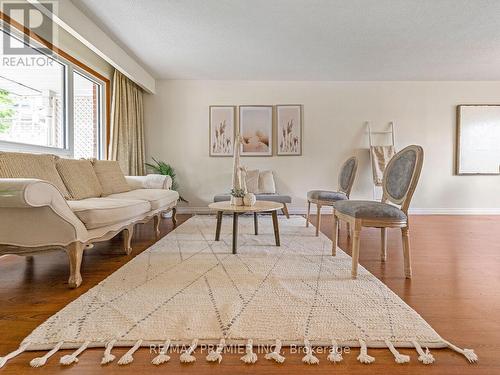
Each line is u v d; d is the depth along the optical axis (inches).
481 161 181.8
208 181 183.0
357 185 183.2
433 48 134.4
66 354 40.6
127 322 48.2
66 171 94.3
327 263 80.8
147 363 39.0
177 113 181.0
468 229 134.3
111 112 150.2
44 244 65.2
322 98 181.8
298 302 56.0
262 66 157.5
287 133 181.8
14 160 77.3
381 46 132.1
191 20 108.8
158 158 181.9
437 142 182.5
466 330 47.1
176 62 152.0
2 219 64.7
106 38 120.2
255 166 182.5
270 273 72.2
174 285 64.1
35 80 108.5
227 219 155.6
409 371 37.8
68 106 121.1
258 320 49.1
